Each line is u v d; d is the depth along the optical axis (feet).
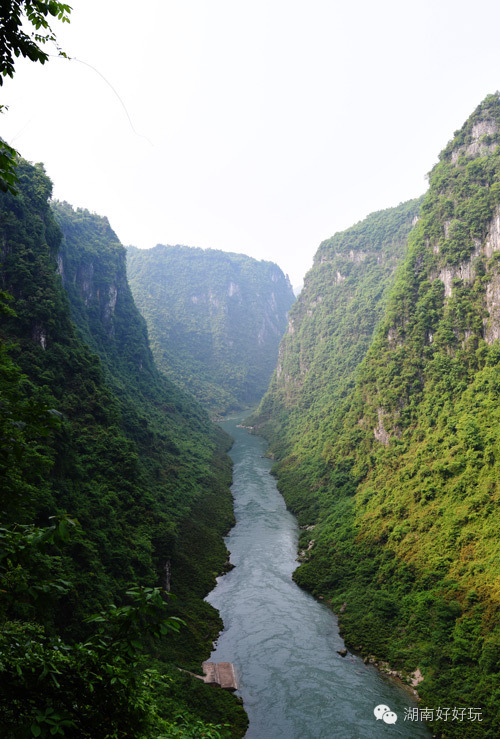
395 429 203.62
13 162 21.89
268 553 183.32
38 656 21.39
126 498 143.54
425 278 228.22
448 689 100.63
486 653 100.63
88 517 117.08
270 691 105.81
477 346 188.96
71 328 178.60
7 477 23.40
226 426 537.65
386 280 418.10
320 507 214.48
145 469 196.95
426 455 173.47
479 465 147.95
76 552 106.11
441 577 127.95
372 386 235.20
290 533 203.10
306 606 144.77
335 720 96.17
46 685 21.25
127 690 22.85
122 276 382.63
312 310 511.81
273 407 511.81
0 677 20.21
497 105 232.94
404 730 93.45
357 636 124.47
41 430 23.03
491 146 225.15
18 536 21.67
